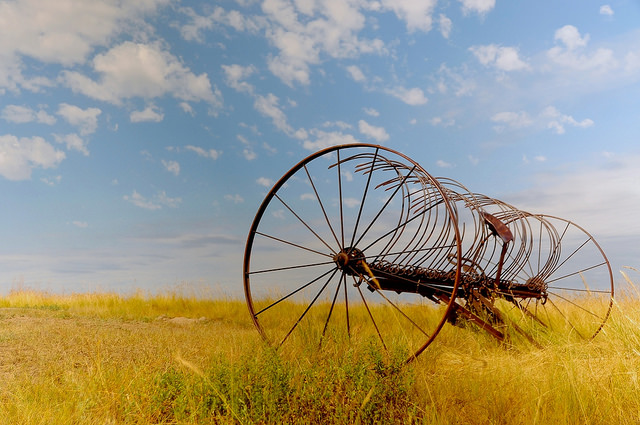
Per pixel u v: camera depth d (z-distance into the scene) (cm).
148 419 351
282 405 348
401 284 596
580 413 345
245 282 629
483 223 630
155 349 576
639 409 354
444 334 688
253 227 626
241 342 602
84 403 370
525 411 352
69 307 1090
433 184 502
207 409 348
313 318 907
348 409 344
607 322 674
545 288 741
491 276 688
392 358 409
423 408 360
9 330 636
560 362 466
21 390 393
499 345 597
